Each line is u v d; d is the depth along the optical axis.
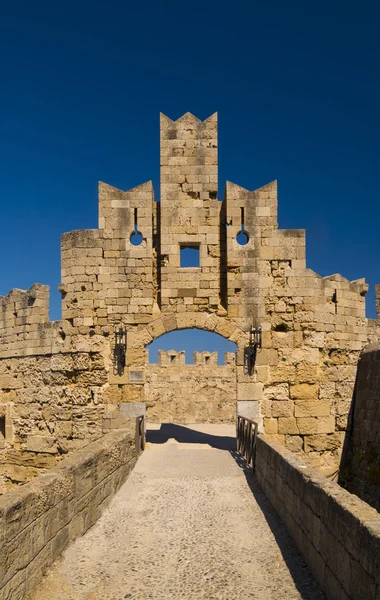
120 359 19.98
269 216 20.31
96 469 12.57
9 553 7.78
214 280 20.20
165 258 20.28
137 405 19.91
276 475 12.59
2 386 22.69
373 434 18.41
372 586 6.37
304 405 19.73
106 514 12.84
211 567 9.71
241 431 19.53
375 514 7.18
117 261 20.27
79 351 20.06
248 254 20.16
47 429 20.89
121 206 20.41
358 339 21.28
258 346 19.86
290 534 10.90
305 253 20.19
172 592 8.80
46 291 21.78
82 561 10.05
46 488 9.42
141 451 19.66
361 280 21.89
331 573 8.04
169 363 35.41
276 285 20.12
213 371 35.19
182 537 11.26
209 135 20.78
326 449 19.78
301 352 19.89
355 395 20.48
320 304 20.17
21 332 22.12
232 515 12.57
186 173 20.59
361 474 18.94
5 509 7.68
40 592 8.70
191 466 17.45
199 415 34.88
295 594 8.52
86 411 19.97
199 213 20.48
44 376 21.14
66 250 20.52
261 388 19.70
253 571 9.48
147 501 13.79
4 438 22.17
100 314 20.09
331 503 8.14
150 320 20.05
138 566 9.84
